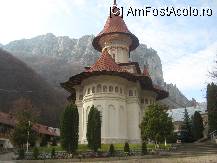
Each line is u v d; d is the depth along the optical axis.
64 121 37.22
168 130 41.16
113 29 58.97
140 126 43.03
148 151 37.44
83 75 49.31
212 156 32.12
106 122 46.91
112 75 48.88
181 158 31.64
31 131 47.34
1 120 64.00
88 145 37.75
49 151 38.31
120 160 32.59
